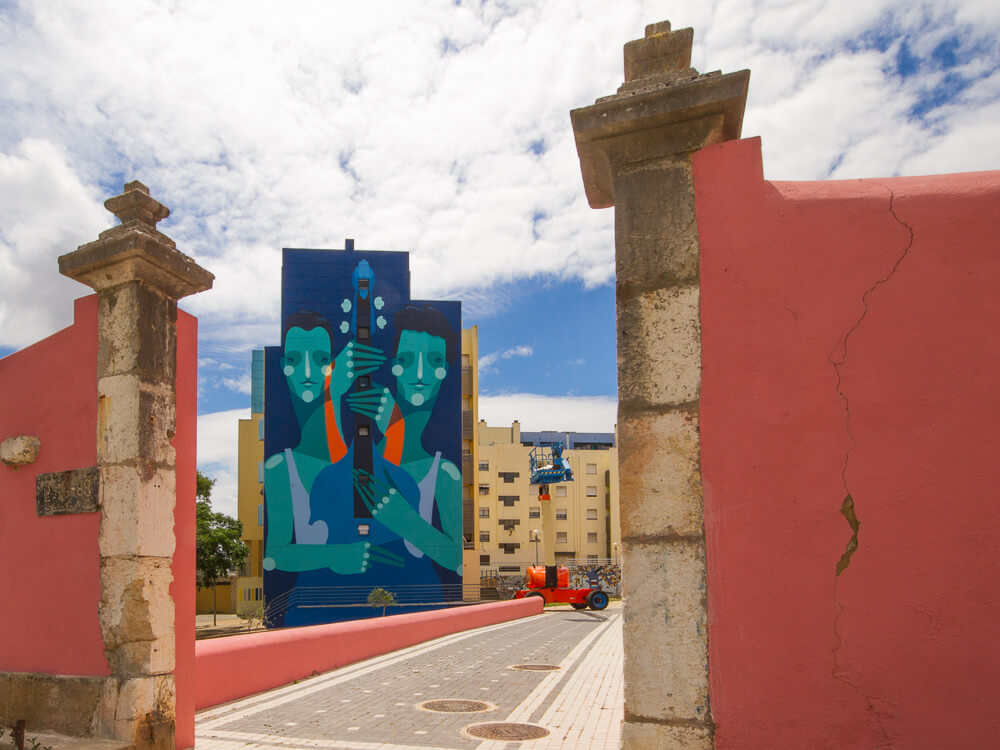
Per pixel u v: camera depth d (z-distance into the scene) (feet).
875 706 10.88
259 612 122.62
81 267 19.25
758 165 12.64
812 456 11.67
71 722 18.02
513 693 30.60
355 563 125.29
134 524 17.99
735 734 11.38
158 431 18.92
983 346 11.24
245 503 158.92
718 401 12.23
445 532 128.47
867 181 12.34
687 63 13.51
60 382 19.89
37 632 19.10
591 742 21.86
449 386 133.69
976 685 10.55
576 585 117.60
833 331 11.88
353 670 37.32
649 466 12.45
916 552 11.04
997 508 10.82
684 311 12.64
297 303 133.28
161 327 19.42
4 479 20.40
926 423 11.28
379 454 129.49
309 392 130.11
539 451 201.46
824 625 11.25
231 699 28.37
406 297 135.95
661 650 11.93
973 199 11.63
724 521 11.91
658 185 13.15
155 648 18.07
